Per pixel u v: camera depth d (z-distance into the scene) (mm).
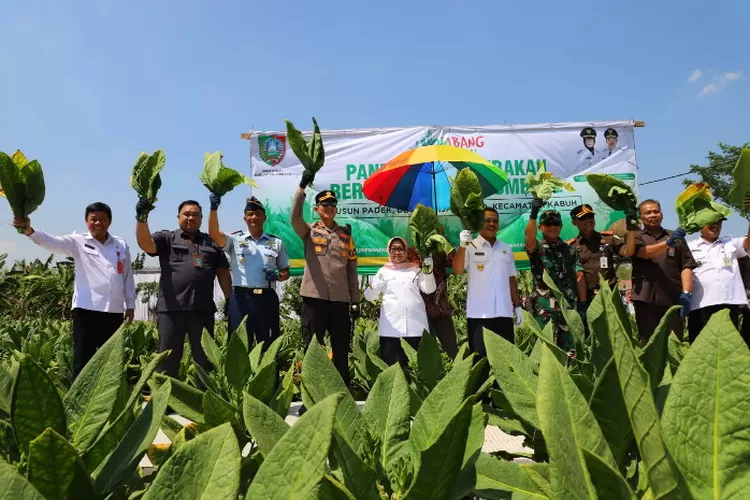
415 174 8445
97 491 1078
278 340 2531
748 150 1898
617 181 3543
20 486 766
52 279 15016
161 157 3256
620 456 1052
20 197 2602
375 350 6746
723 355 833
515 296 6113
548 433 824
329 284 5953
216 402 1722
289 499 749
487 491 1282
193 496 857
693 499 787
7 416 1440
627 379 797
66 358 6000
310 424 799
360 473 1063
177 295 5910
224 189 3957
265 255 6414
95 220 5914
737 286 5824
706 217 2549
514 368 1589
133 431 1190
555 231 5527
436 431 1254
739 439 792
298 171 8648
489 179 8070
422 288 5867
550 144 8711
